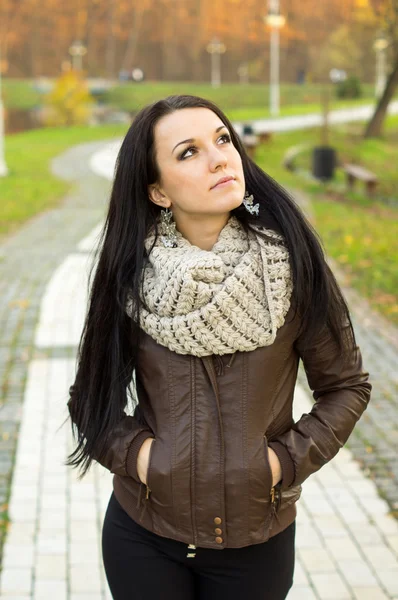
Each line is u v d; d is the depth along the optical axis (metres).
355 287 8.91
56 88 45.50
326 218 13.91
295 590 3.28
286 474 1.83
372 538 3.70
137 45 78.44
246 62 78.50
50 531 3.78
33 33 74.38
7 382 5.93
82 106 45.28
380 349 6.78
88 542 3.68
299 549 3.60
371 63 55.06
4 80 68.75
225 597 1.93
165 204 1.88
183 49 79.19
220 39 78.06
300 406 5.37
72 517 3.91
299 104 57.75
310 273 1.83
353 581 3.35
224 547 1.84
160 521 1.88
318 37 71.44
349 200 16.77
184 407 1.82
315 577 3.38
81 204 16.47
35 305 8.16
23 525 3.84
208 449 1.81
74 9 74.81
